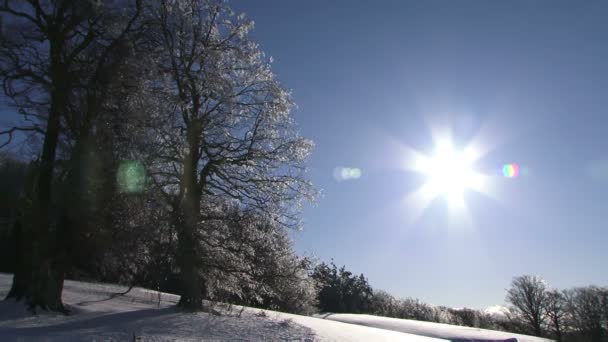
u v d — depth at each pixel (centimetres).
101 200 1909
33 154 2020
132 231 1994
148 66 2136
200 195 2502
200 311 2344
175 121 2419
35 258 1914
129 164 1992
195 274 2322
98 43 2089
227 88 2531
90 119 1972
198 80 2480
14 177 2041
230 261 2438
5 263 3397
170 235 2180
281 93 2730
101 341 1393
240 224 2484
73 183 1891
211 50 2558
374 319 5891
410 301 10681
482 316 10306
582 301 9112
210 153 2605
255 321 2270
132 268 2370
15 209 1966
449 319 10181
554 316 9188
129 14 2184
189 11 2577
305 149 2756
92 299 2536
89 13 2025
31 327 1552
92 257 2069
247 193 2639
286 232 2695
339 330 2581
